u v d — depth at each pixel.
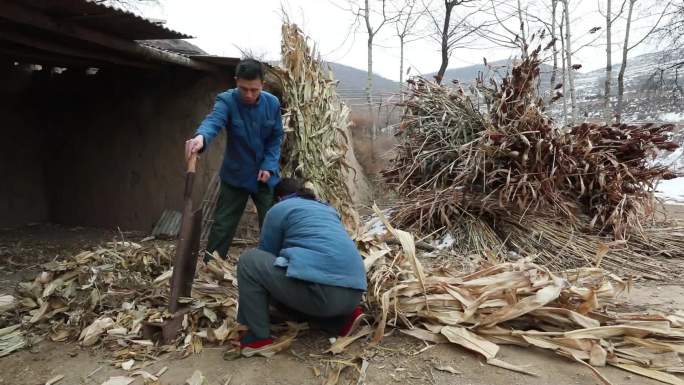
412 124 5.46
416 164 5.14
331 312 2.33
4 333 2.68
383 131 8.59
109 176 6.20
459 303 2.66
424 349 2.45
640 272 3.81
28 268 4.25
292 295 2.31
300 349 2.49
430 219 4.64
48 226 6.39
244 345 2.45
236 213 3.67
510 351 2.43
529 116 4.40
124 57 5.06
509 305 2.55
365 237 3.22
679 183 9.51
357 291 2.38
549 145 4.36
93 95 6.16
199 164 5.52
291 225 2.44
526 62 4.76
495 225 4.51
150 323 2.57
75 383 2.25
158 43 6.66
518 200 4.32
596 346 2.28
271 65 4.76
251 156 3.53
